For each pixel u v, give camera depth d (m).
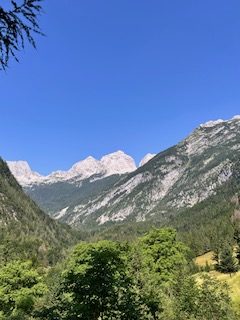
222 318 29.27
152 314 21.06
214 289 31.30
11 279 40.84
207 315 29.56
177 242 62.44
